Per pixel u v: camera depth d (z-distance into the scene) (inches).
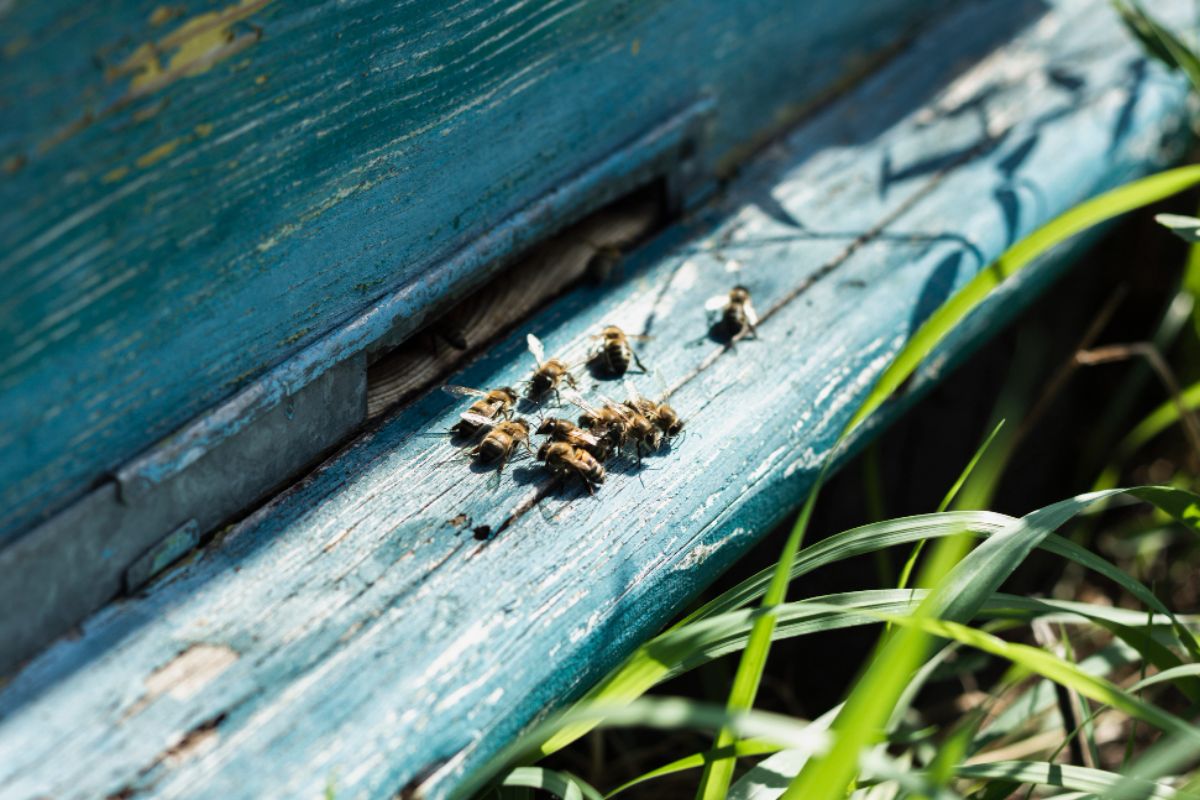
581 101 24.1
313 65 21.0
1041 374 30.3
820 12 27.6
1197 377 29.9
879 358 24.3
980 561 21.1
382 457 22.6
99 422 20.5
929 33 30.0
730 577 25.7
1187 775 23.4
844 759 19.4
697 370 23.9
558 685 21.2
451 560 21.6
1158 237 30.3
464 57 22.4
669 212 26.1
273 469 22.0
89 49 19.6
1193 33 29.5
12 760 20.0
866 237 25.8
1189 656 22.6
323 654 20.8
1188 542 29.3
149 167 20.2
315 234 21.6
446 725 20.6
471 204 23.2
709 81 26.0
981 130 27.8
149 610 21.0
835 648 27.2
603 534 22.0
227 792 20.0
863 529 21.7
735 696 20.8
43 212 19.7
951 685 27.4
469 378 23.5
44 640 20.6
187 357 21.0
